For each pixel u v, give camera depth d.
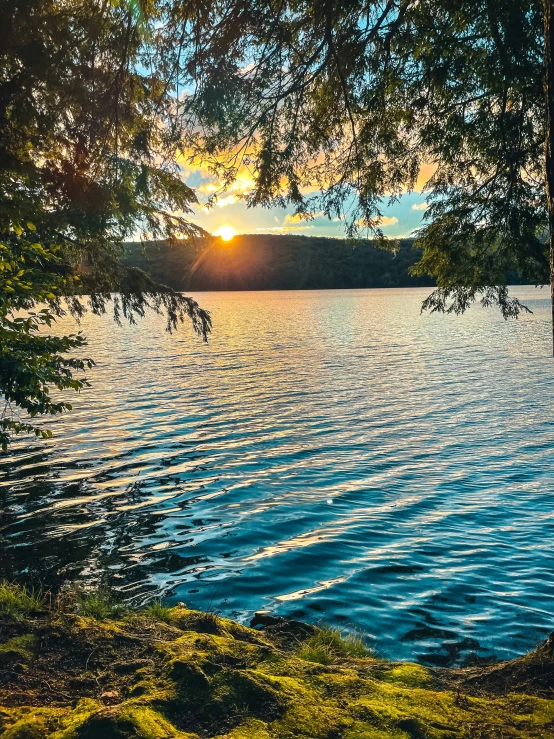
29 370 7.52
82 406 25.02
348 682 4.00
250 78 6.31
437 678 4.52
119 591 9.22
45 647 4.57
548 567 10.20
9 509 13.11
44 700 3.76
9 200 9.05
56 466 16.53
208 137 6.68
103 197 10.49
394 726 3.33
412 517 12.73
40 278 8.34
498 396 26.41
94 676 4.10
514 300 8.31
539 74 5.95
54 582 9.45
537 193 7.44
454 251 8.24
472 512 12.96
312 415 23.30
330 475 15.84
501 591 9.34
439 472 15.95
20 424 8.59
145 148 8.84
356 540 11.48
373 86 6.57
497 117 6.97
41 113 9.24
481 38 6.12
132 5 6.19
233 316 87.56
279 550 11.00
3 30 8.05
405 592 9.32
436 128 7.06
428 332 61.41
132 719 3.19
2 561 10.31
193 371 35.38
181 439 19.70
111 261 14.19
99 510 13.12
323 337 57.03
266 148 6.73
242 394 27.91
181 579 9.73
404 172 7.39
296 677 4.06
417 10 5.99
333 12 5.90
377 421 22.12
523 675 4.33
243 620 8.38
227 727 3.32
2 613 5.16
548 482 14.88
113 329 70.31
